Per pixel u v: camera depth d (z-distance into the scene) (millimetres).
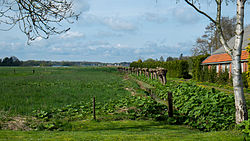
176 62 34031
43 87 19641
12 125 7551
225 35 45188
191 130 7617
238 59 5945
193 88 11969
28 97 13930
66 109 10836
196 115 8023
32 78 30078
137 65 55438
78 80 28453
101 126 8008
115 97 14695
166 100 14148
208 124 7391
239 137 5188
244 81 18609
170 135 6059
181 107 9906
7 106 10625
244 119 5852
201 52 49469
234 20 44094
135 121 8953
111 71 57844
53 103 12172
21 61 123500
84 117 9539
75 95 15312
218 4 6426
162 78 19281
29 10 5016
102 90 18703
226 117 7324
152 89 19078
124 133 6559
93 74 45250
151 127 7949
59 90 17688
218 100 8555
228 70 22797
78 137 5777
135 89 19812
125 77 37656
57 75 39656
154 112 9750
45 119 8914
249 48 15961
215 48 47406
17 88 18109
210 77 25453
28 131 6902
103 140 5449
